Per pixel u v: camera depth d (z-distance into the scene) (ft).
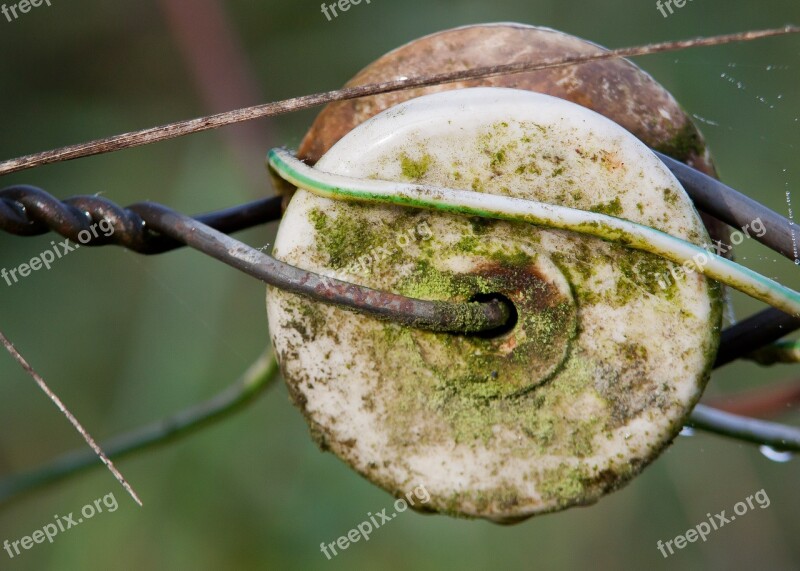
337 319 0.85
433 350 0.85
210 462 1.78
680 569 1.82
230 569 1.73
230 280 1.83
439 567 1.79
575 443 0.85
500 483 0.85
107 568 1.70
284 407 1.85
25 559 1.70
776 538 1.85
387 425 0.86
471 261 0.85
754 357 0.94
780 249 0.86
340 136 0.88
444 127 0.84
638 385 0.85
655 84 0.89
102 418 1.83
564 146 0.84
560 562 1.82
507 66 0.85
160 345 1.80
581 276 0.85
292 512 1.78
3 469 1.82
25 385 1.86
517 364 0.85
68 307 1.91
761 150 1.88
